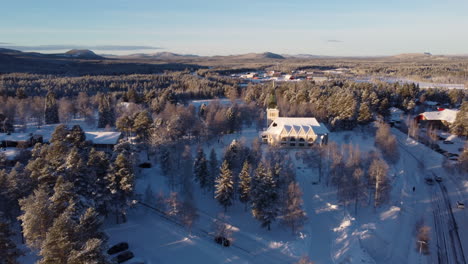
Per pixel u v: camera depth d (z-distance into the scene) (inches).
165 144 3607.3
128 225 2551.7
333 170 3213.6
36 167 2390.5
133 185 2532.0
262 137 4485.7
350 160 3189.0
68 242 1547.7
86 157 3024.1
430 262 2383.1
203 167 3048.7
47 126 5177.2
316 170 3560.5
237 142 3356.3
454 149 4562.0
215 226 2529.5
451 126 5236.2
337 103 5344.5
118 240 2348.7
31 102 5605.3
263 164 2984.7
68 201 2033.7
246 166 2746.1
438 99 7288.4
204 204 2950.3
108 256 1633.9
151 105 6028.5
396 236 2652.6
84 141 3516.2
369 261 2281.0
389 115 6028.5
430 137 5032.0
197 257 2223.2
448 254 2470.5
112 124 5236.2
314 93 6318.9
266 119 5369.1
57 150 2790.4
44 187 2208.4
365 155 3634.4
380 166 2987.2
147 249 2269.9
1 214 1722.4
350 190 2896.2
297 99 6225.4
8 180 2199.8
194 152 4028.1
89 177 2418.8
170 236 2443.4
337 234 2568.9
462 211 3065.9
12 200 2165.4
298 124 4480.8
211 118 4813.0
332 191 3203.7
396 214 2893.7
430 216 2979.8
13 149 3503.9
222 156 3599.9
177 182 3208.7
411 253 2472.9
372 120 5428.2
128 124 4284.0
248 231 2586.1
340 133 5068.9
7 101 5526.6
